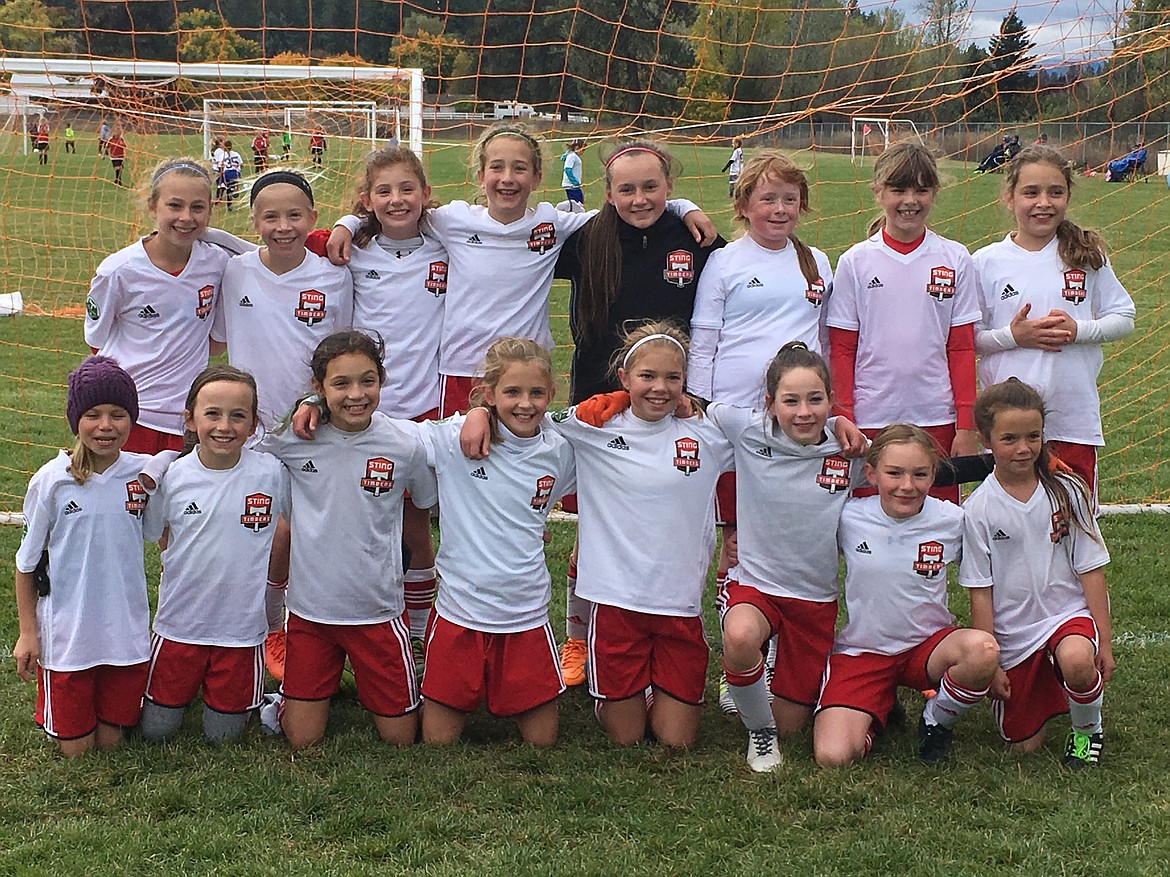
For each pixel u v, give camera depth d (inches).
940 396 160.4
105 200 664.4
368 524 137.2
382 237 164.7
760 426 139.8
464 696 138.6
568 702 155.1
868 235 168.4
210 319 167.8
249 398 136.6
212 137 601.6
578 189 519.5
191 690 138.5
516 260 162.4
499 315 162.2
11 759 134.2
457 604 139.5
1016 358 157.9
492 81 815.1
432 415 166.6
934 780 129.3
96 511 133.8
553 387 139.5
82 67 458.3
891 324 158.7
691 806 123.5
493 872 109.2
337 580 137.2
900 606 137.3
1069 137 590.2
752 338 156.1
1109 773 130.3
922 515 138.3
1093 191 519.8
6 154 680.4
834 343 162.2
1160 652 166.9
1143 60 308.5
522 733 140.7
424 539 165.8
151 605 182.4
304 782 127.9
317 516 138.0
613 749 139.6
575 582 158.9
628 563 140.0
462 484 140.5
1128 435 300.4
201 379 135.9
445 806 123.6
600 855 113.1
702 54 591.8
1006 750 138.4
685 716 140.5
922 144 159.5
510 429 139.6
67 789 126.3
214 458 137.3
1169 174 518.9
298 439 138.2
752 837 117.1
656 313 160.1
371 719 147.2
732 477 159.0
